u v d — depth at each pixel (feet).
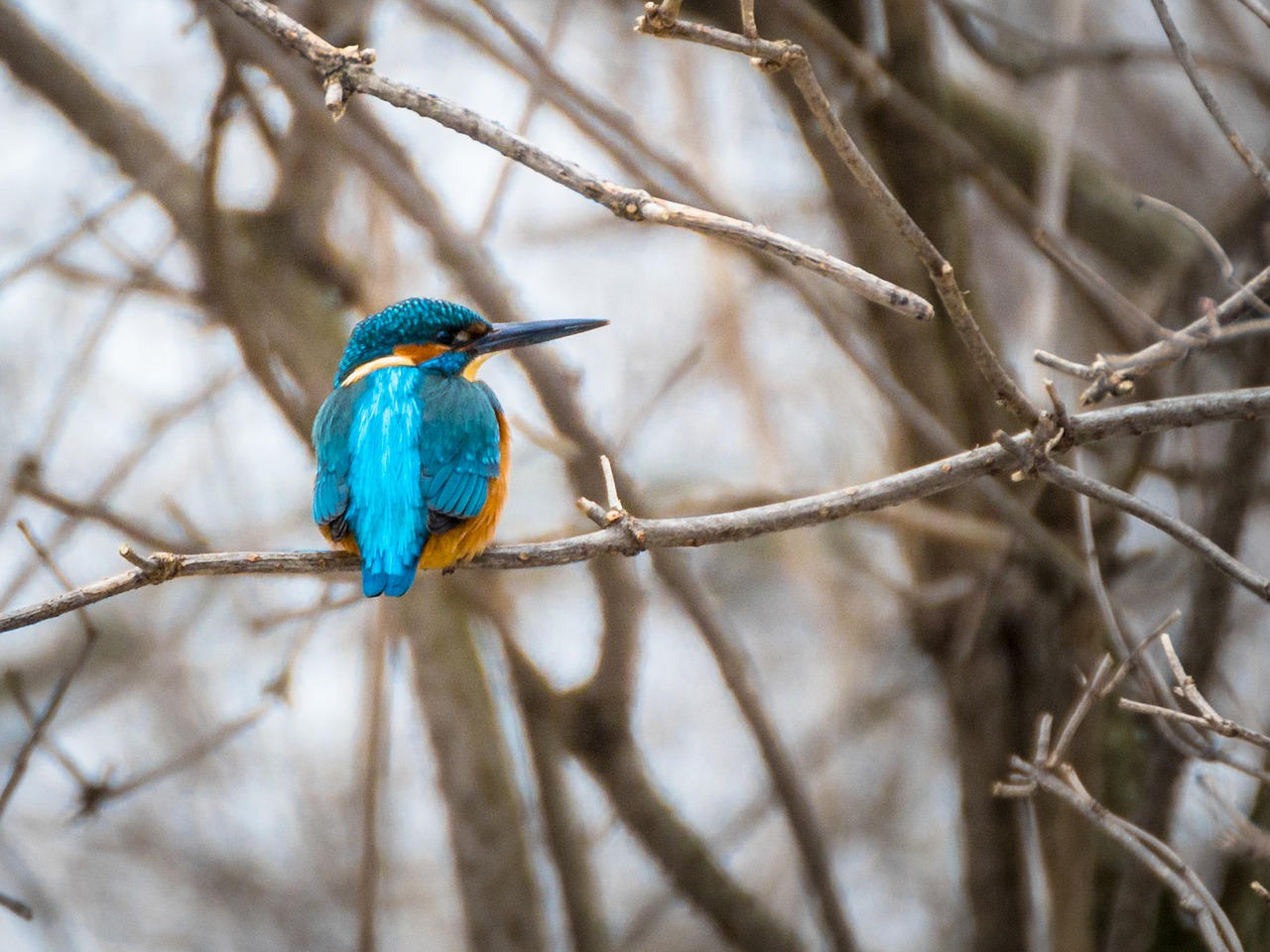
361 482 24.22
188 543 33.55
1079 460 39.24
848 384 46.62
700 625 35.65
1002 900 39.32
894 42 39.60
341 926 50.01
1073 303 46.37
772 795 42.75
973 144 48.19
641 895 52.21
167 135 38.32
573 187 19.35
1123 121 51.90
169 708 49.65
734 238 19.03
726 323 43.32
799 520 22.00
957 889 48.24
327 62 20.06
